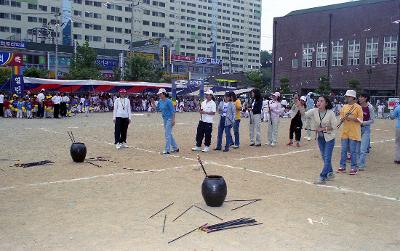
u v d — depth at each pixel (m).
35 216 6.46
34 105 29.47
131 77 59.03
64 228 5.92
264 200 7.63
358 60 58.28
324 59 62.28
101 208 6.93
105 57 83.88
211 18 148.50
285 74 67.38
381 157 13.46
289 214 6.78
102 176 9.52
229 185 8.81
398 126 12.10
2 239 5.47
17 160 11.52
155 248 5.20
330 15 61.03
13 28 96.25
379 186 9.06
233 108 13.80
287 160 12.31
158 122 26.88
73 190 8.15
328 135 9.07
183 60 88.06
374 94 57.16
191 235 5.70
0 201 7.30
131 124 24.97
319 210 7.06
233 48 158.38
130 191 8.12
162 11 127.88
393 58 54.59
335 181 9.49
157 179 9.27
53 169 10.31
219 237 5.64
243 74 76.12
